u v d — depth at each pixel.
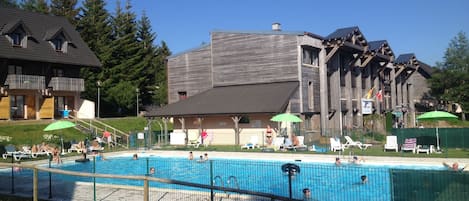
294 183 18.66
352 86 45.56
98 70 58.94
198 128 38.75
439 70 62.56
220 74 41.69
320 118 39.62
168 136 38.12
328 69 40.81
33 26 43.84
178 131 38.84
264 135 34.72
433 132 28.17
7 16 42.22
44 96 41.31
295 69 37.12
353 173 19.12
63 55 43.28
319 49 39.59
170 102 45.12
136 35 76.12
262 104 33.12
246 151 28.34
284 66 37.75
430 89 64.62
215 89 41.16
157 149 32.44
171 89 45.12
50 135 34.03
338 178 19.39
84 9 62.50
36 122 37.28
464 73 58.22
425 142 28.38
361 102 45.94
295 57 37.16
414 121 58.50
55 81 41.78
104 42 61.50
